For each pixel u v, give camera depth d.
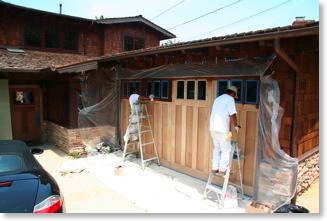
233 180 5.01
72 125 7.79
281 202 4.20
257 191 4.47
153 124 6.86
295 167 4.12
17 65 7.72
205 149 5.50
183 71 5.73
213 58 5.16
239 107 4.82
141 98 6.80
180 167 6.12
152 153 6.92
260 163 4.44
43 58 9.30
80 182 5.54
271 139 4.28
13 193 2.91
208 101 5.38
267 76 4.29
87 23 11.17
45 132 9.63
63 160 7.17
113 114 8.35
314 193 4.91
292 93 4.19
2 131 8.16
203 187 5.20
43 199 2.95
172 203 4.55
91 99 8.05
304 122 4.71
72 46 11.09
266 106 4.31
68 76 7.68
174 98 6.20
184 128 5.97
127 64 7.59
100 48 11.82
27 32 9.89
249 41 3.84
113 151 8.06
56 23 10.53
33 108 9.43
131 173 6.07
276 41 3.62
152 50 5.46
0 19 9.27
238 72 4.67
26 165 3.55
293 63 3.97
